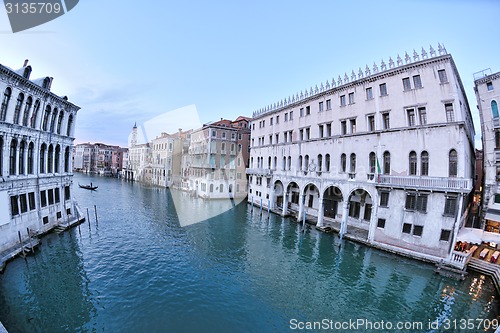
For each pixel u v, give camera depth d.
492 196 23.42
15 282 13.47
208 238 20.92
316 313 12.11
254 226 26.17
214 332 10.43
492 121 23.81
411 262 18.06
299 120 31.14
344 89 25.36
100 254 17.41
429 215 18.23
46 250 17.70
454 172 17.80
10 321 10.56
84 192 47.38
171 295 12.75
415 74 19.98
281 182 33.06
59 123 23.39
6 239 16.11
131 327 10.50
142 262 16.25
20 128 17.58
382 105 22.00
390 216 20.28
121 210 31.42
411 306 12.94
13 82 16.70
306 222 28.67
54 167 22.33
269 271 16.00
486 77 24.22
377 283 15.14
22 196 17.98
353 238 22.45
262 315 11.70
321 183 26.66
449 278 15.79
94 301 12.14
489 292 14.23
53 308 11.54
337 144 25.45
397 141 20.67
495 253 17.33
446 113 18.48
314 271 16.45
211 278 14.58
